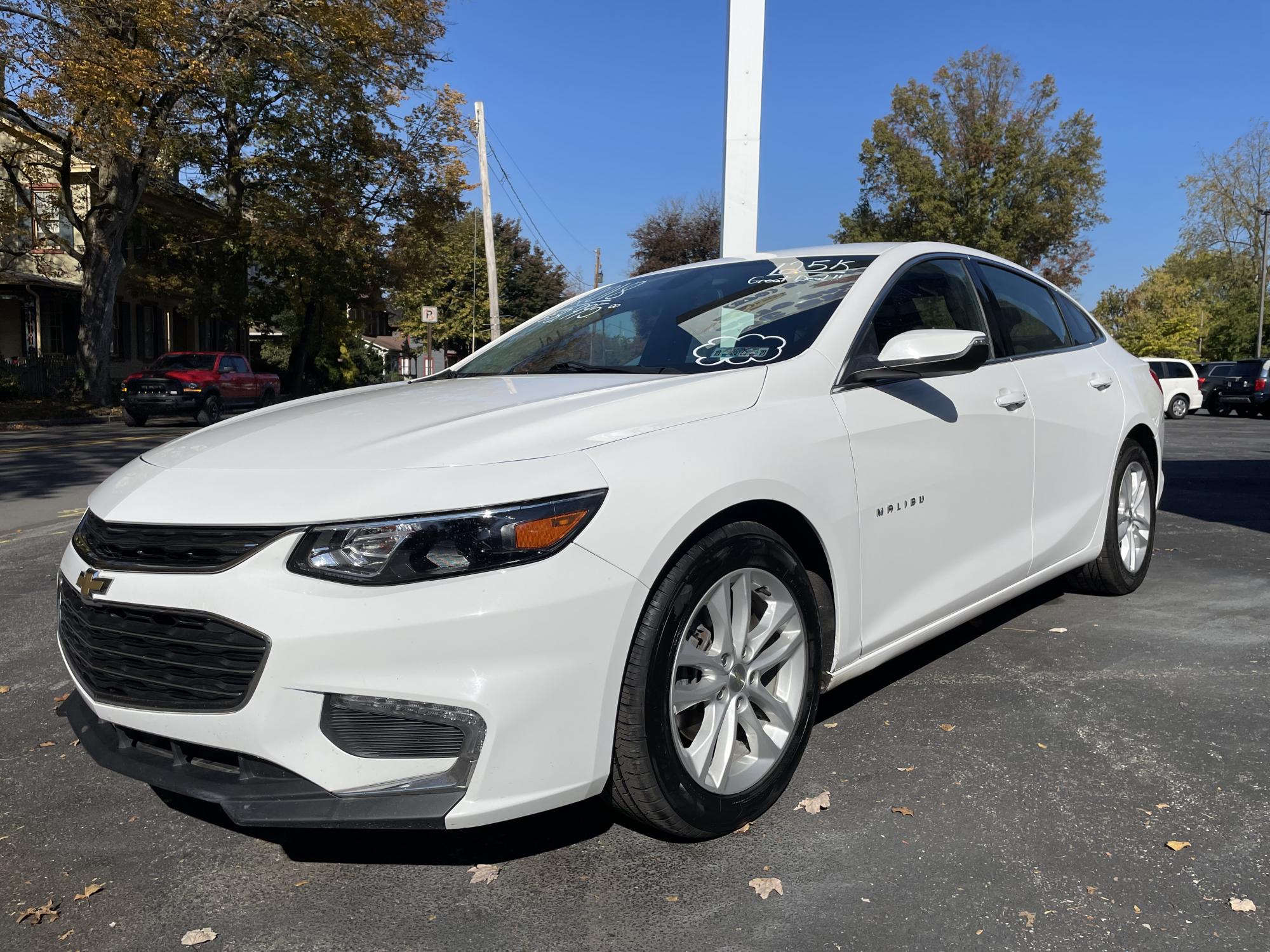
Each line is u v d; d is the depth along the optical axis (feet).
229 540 6.55
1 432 59.72
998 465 10.69
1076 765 8.96
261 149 83.20
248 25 67.10
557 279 192.03
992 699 10.60
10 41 56.13
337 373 127.75
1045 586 15.53
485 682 6.31
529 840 7.87
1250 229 174.29
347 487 6.56
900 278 10.34
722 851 7.59
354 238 84.48
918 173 127.44
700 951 6.36
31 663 12.60
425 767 6.46
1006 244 126.93
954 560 10.12
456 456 6.78
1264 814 8.00
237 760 6.74
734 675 7.79
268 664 6.28
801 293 10.05
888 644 9.34
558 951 6.39
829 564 8.49
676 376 8.70
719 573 7.43
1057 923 6.54
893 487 9.14
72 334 97.66
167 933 6.69
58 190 81.82
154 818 8.43
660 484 7.06
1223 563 17.34
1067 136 128.47
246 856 7.75
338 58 72.90
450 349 179.01
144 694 6.93
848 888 7.03
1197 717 10.04
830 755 9.27
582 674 6.59
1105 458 13.12
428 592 6.27
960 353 8.57
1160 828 7.79
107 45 56.85
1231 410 96.02
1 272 81.25
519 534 6.41
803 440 8.25
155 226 89.51
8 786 9.08
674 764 7.18
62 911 6.98
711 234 157.17
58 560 18.85
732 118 20.80
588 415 7.42
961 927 6.53
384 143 83.97
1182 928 6.47
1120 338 183.32
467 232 173.88
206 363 70.85
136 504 7.08
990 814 8.07
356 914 6.87
